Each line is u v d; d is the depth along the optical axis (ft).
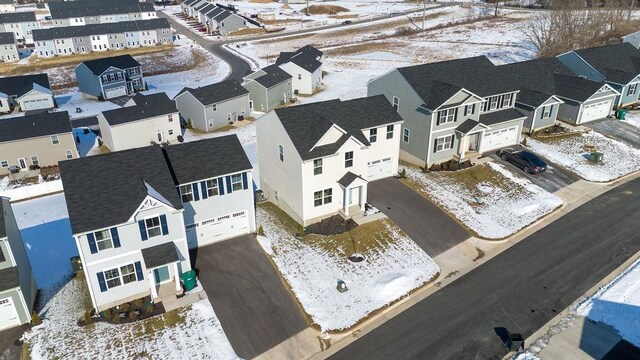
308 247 100.42
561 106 164.45
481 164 134.51
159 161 90.84
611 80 171.42
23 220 115.75
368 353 74.54
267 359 73.77
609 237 102.47
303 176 101.96
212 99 178.60
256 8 506.89
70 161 86.79
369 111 119.34
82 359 73.72
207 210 99.25
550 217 111.45
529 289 87.61
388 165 127.34
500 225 108.06
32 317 80.94
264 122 112.57
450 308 83.66
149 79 274.77
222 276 92.07
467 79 141.38
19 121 148.77
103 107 221.05
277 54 322.34
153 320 81.25
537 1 445.37
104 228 78.79
